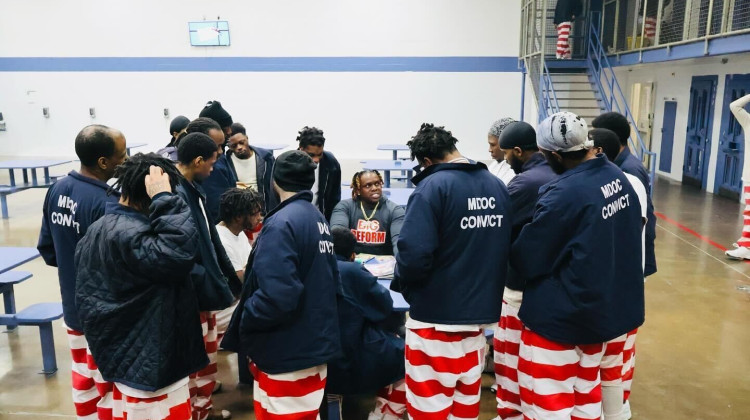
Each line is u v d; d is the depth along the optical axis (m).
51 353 3.42
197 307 2.05
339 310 2.57
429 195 2.06
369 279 2.63
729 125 8.80
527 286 2.14
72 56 12.92
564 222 1.96
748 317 4.33
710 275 5.34
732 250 5.98
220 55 12.71
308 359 2.05
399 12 12.38
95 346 1.90
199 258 2.22
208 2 12.46
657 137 11.55
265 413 2.16
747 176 5.76
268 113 12.94
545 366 2.07
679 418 2.95
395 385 2.70
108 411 2.25
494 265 2.12
